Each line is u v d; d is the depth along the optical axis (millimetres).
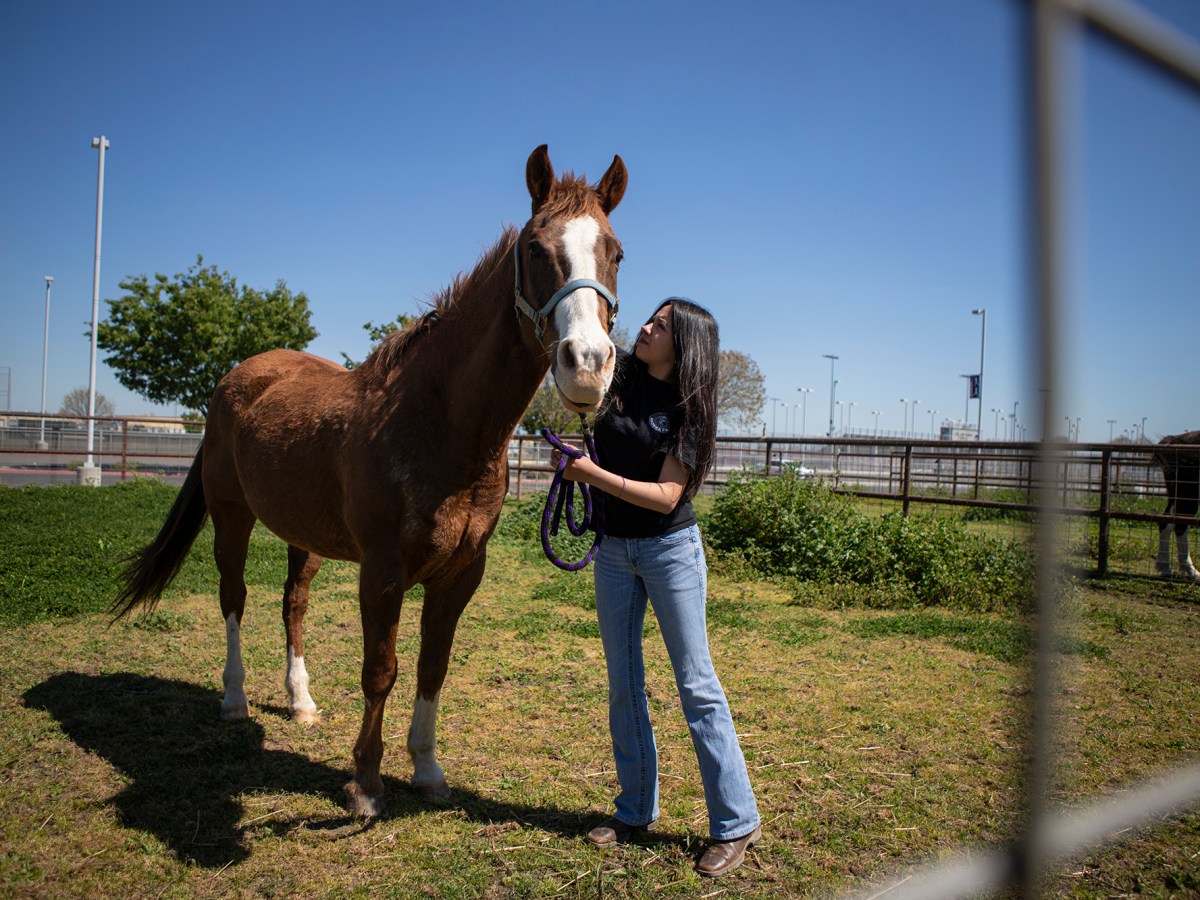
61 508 10039
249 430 3502
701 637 2516
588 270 2287
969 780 3082
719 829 2473
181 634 4996
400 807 2826
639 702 2609
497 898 2268
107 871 2354
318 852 2508
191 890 2283
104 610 5391
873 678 4371
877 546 7238
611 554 2576
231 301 25281
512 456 18359
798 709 3861
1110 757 3295
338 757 3273
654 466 2510
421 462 2672
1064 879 2381
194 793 2893
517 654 4754
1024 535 8188
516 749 3355
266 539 8695
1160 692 4180
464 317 2770
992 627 5477
